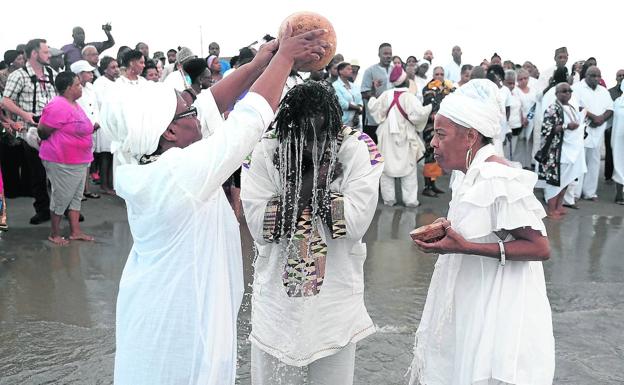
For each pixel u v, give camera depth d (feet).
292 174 8.61
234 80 7.80
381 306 17.16
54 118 21.20
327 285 8.93
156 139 6.50
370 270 20.43
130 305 6.72
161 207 6.26
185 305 6.52
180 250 6.47
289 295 8.83
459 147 8.45
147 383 6.61
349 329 9.11
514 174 7.89
